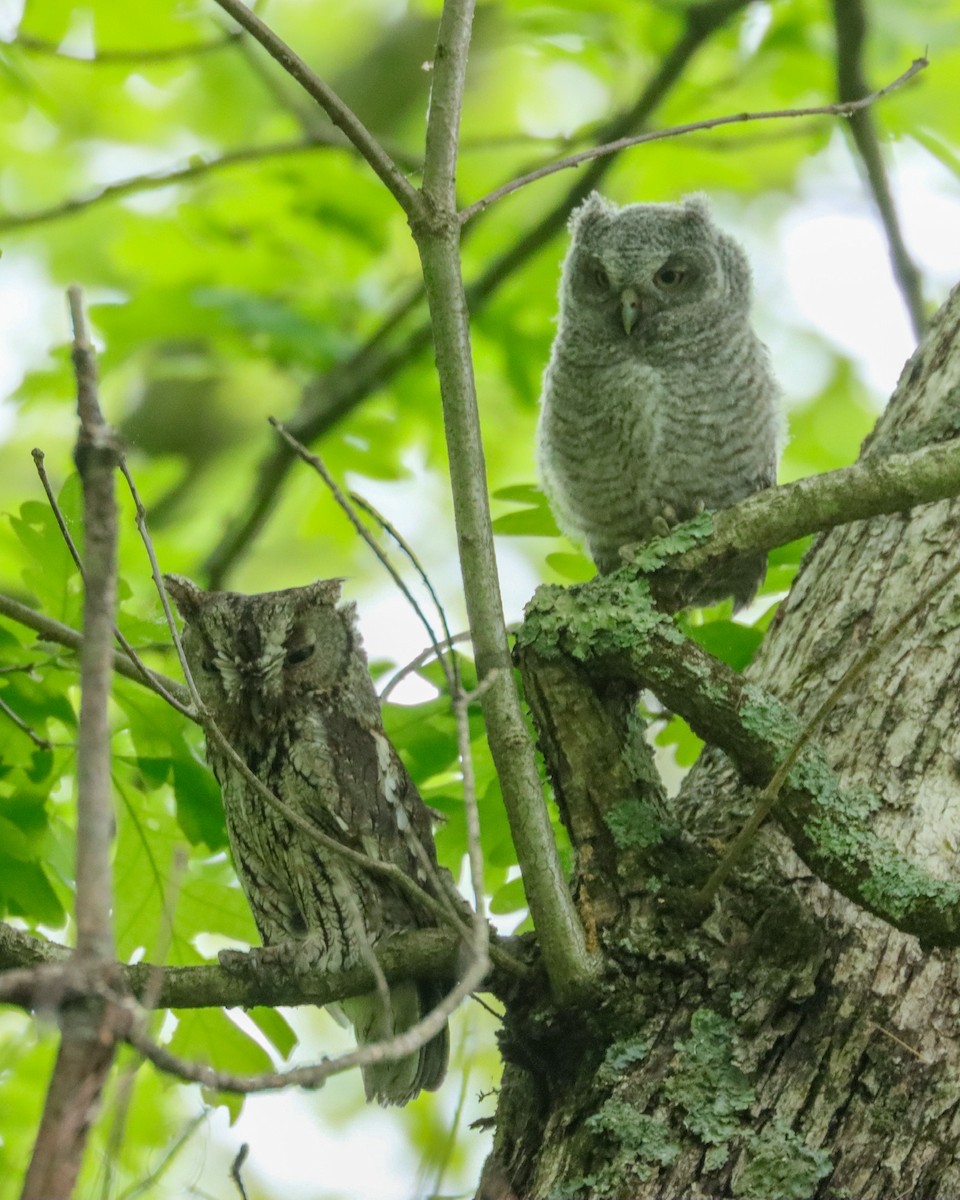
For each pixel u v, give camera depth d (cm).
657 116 1745
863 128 1427
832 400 2064
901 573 927
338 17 2211
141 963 774
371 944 856
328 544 2077
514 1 1711
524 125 2070
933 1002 741
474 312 1652
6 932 738
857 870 725
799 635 938
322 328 1658
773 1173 688
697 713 786
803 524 813
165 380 2031
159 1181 686
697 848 795
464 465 802
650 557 833
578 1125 734
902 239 1406
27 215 1498
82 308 478
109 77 1596
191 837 1020
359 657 1006
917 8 1638
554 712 816
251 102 2025
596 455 1244
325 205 1759
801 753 759
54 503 744
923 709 855
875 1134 702
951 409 959
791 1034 736
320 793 917
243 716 943
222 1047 1016
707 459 1226
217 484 2017
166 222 1770
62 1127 385
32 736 978
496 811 1052
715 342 1252
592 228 1344
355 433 1727
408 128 2133
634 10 1694
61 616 1034
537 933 754
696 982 754
